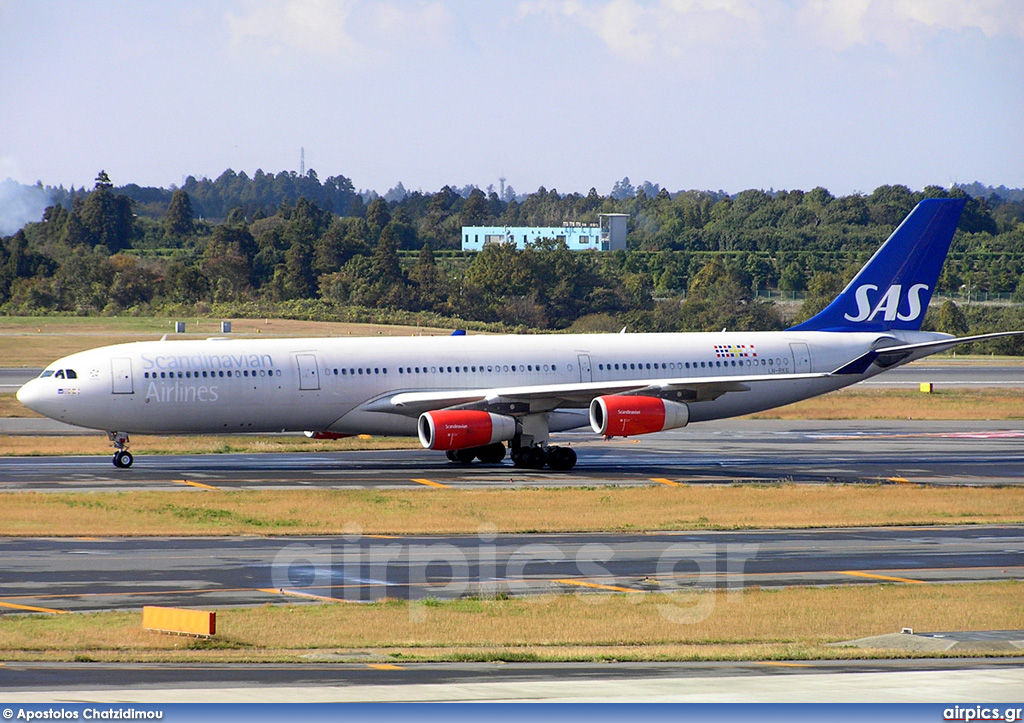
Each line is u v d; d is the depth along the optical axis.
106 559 128.38
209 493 173.00
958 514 163.62
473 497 171.62
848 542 143.25
